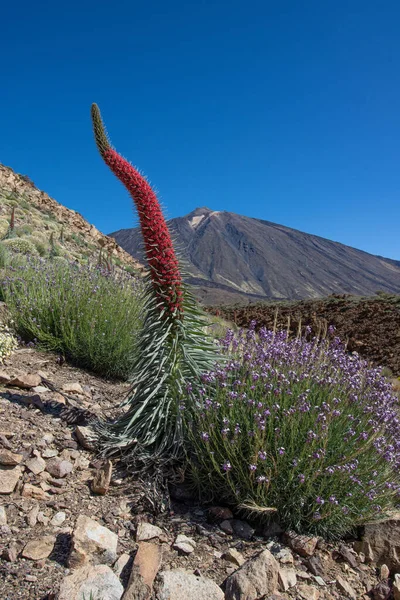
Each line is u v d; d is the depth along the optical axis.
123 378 6.02
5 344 5.36
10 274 8.02
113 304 6.40
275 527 3.07
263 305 21.70
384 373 9.32
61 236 23.80
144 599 2.25
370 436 3.33
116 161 3.72
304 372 3.80
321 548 2.95
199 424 3.41
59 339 6.12
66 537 2.69
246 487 3.13
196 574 2.57
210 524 3.09
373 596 2.63
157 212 3.81
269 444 3.13
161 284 3.82
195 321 3.96
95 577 2.31
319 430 3.12
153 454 3.61
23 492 3.02
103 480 3.20
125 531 2.87
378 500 3.18
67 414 4.16
